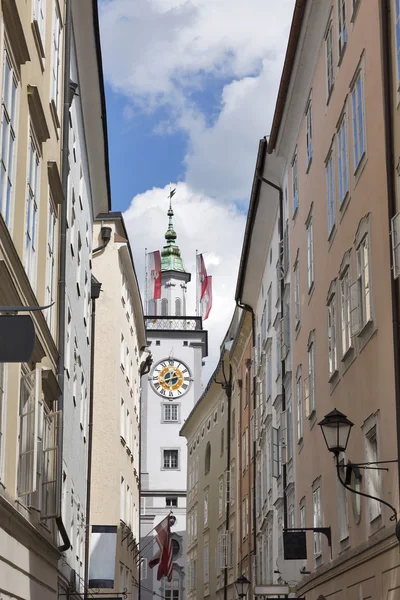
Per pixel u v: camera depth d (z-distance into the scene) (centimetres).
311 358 2731
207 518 6656
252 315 4812
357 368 2022
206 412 6919
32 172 1761
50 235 2061
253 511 4584
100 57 2748
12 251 1422
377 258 1833
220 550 5712
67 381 2536
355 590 2020
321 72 2584
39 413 1762
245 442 5100
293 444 3133
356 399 2034
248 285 4653
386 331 1753
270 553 3953
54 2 2120
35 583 1834
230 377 5828
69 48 2314
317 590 2552
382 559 1759
